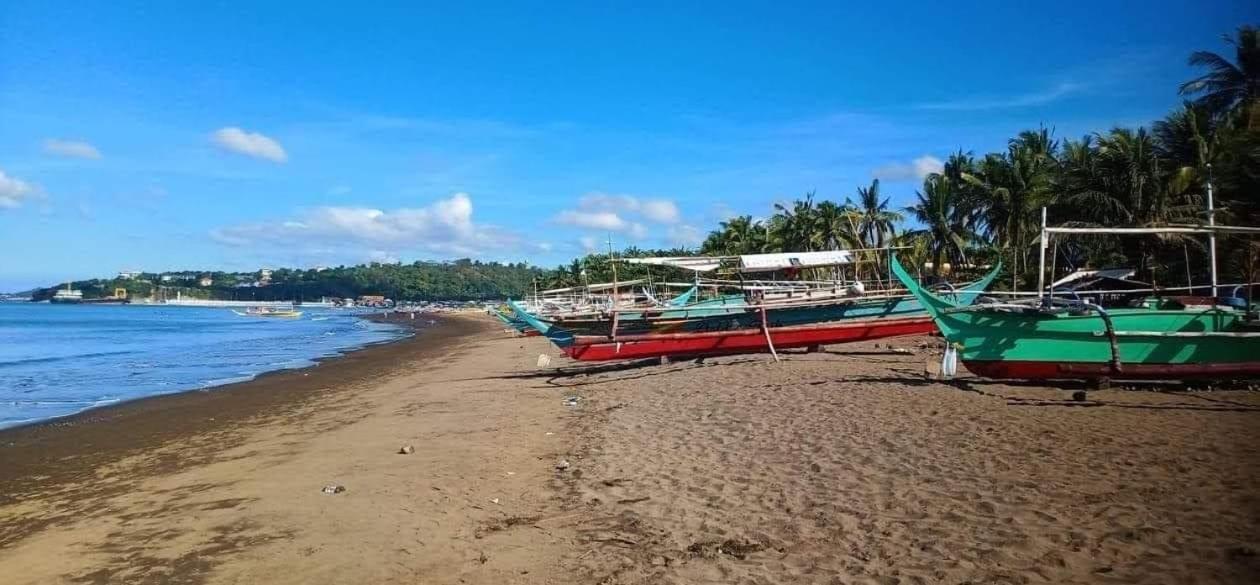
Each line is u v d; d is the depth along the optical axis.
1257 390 13.05
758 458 10.30
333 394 23.05
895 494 8.23
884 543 6.92
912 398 13.62
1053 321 13.98
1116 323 13.70
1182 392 13.15
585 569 7.07
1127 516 6.98
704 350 23.73
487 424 15.48
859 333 24.36
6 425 18.19
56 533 9.27
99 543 8.73
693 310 25.12
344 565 7.61
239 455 13.67
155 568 7.81
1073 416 11.36
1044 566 6.10
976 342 14.74
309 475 11.56
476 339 58.62
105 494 11.20
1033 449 9.48
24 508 10.64
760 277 33.75
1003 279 39.94
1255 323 13.23
